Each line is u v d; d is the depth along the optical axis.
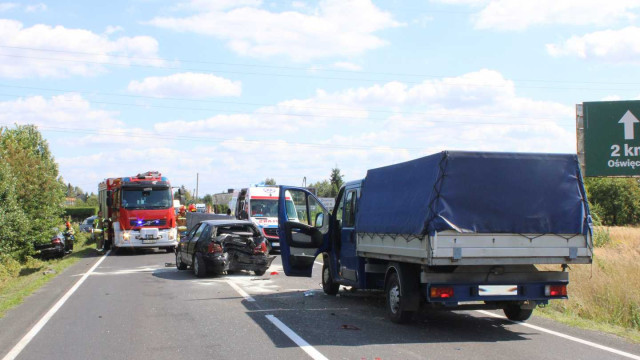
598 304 10.98
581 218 8.43
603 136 26.59
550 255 8.28
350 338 8.08
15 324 9.41
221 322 9.36
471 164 8.16
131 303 11.51
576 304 11.05
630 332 8.84
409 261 8.52
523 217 8.24
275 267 19.16
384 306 11.06
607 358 6.95
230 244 16.17
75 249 31.41
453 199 8.07
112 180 28.23
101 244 27.12
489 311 10.55
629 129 26.42
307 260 12.45
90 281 15.53
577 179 8.52
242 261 16.20
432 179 8.16
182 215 30.05
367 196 10.48
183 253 17.98
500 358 6.92
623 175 26.42
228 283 14.82
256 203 26.97
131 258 23.86
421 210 8.23
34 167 22.80
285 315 10.02
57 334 8.54
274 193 27.55
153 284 14.69
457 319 9.68
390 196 9.45
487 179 8.19
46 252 24.23
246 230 16.84
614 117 26.56
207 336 8.27
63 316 10.09
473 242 8.02
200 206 65.19
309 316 9.93
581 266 13.46
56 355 7.24
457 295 8.30
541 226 8.28
